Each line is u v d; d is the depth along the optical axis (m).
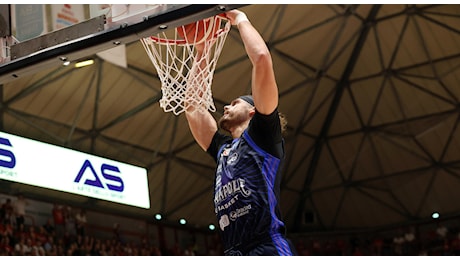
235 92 14.47
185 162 15.39
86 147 13.60
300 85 15.50
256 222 2.76
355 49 15.16
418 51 15.10
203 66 3.67
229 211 2.84
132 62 12.30
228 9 3.36
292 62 14.71
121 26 3.79
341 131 17.05
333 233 18.05
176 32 3.77
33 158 10.91
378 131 16.88
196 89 3.61
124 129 13.77
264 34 13.66
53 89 11.97
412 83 15.78
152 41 3.90
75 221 13.57
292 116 16.20
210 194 16.45
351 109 16.55
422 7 14.05
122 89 12.83
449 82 15.49
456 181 16.89
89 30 3.96
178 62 3.83
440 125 16.33
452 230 16.67
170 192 15.63
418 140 16.70
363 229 18.00
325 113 16.64
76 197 13.83
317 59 15.00
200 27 3.67
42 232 12.67
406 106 16.27
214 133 3.39
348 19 14.22
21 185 12.71
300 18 13.60
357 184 17.84
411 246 17.03
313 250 17.92
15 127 12.23
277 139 2.83
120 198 12.47
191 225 16.47
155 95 13.38
